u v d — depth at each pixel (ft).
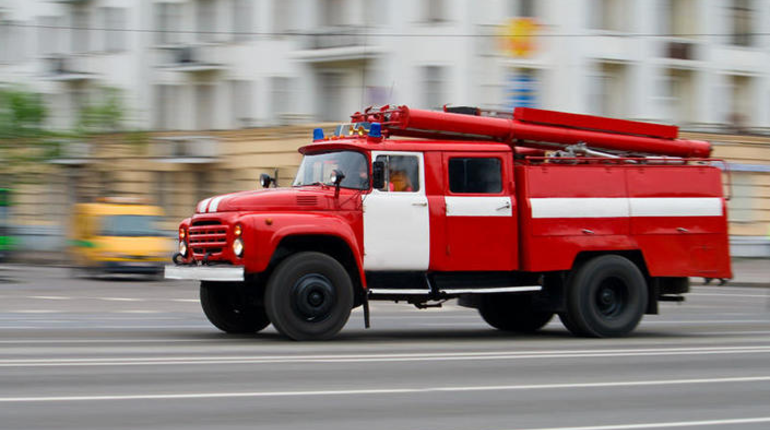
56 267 150.92
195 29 180.45
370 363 41.22
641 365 42.42
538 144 57.72
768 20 184.44
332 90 166.40
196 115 181.68
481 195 54.54
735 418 30.63
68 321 65.46
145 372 37.24
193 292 103.40
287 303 49.19
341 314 50.11
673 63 172.35
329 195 51.80
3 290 101.35
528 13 158.61
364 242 51.96
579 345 51.19
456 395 33.53
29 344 47.73
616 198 56.95
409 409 30.89
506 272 55.26
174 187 180.34
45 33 201.05
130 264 118.73
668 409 31.91
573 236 55.62
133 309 79.82
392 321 68.28
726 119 180.45
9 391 32.60
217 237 50.83
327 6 165.68
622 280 56.44
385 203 52.47
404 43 157.17
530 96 157.38
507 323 60.80
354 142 53.36
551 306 56.44
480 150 54.85
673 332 60.80
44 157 170.71
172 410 29.78
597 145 58.90
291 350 45.78
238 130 173.17
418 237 52.90
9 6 205.36
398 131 55.31
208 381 35.37
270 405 30.94
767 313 82.43
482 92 155.02
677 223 58.23
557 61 159.84
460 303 60.75
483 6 155.12
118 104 178.19
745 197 180.65
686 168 59.06
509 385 35.94
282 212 50.60
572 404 32.35
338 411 30.32
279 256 50.88
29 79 202.90
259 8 172.24
